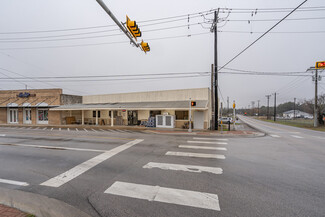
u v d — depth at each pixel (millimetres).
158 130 15992
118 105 19344
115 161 6094
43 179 4578
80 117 24031
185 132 14602
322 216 2941
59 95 21859
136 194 3693
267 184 4207
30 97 22719
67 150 7805
